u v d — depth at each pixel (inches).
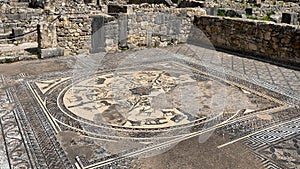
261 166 170.2
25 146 188.2
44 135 202.5
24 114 236.2
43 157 176.1
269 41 437.7
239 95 286.0
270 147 190.9
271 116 239.0
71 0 796.6
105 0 869.2
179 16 529.3
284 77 351.9
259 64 415.5
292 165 171.0
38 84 309.4
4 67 378.6
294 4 885.2
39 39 428.8
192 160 175.5
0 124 218.4
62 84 308.2
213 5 741.9
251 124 223.8
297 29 392.8
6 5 634.2
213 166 170.1
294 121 229.5
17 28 524.1
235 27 490.9
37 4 701.9
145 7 643.5
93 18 453.1
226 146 191.6
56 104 255.0
